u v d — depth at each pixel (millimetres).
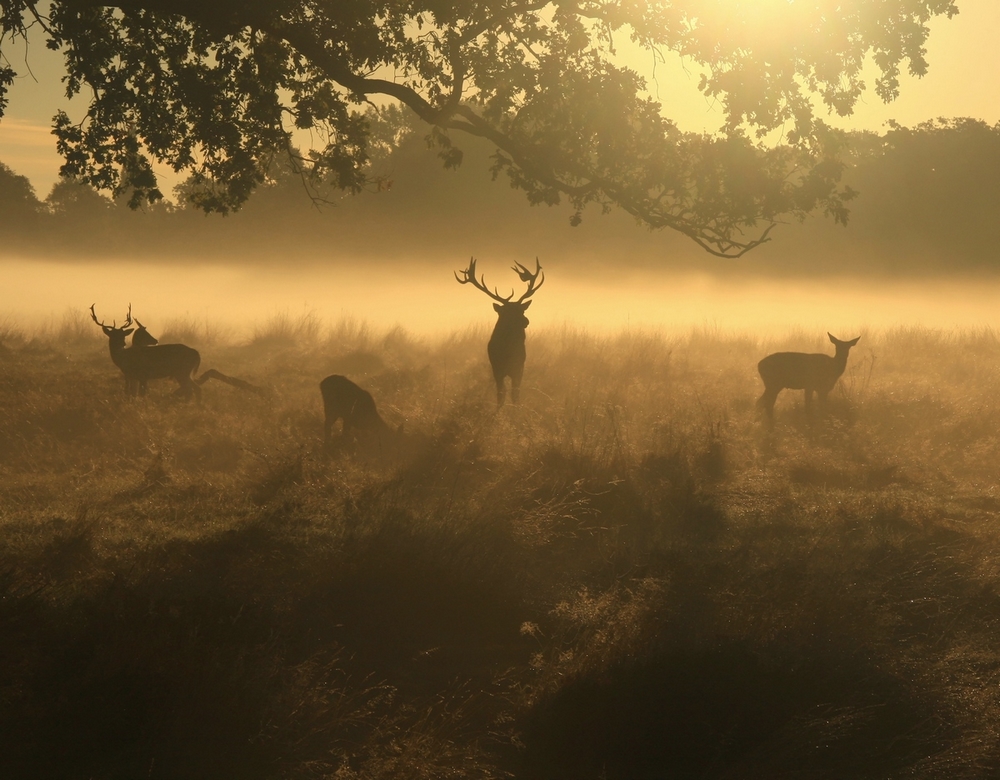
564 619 16422
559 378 41875
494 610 16844
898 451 30625
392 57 35312
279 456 26406
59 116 36594
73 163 36938
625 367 44531
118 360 37719
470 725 13055
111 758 11359
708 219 35406
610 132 35188
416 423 31969
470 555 18078
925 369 46906
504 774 11758
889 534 22016
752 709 13094
